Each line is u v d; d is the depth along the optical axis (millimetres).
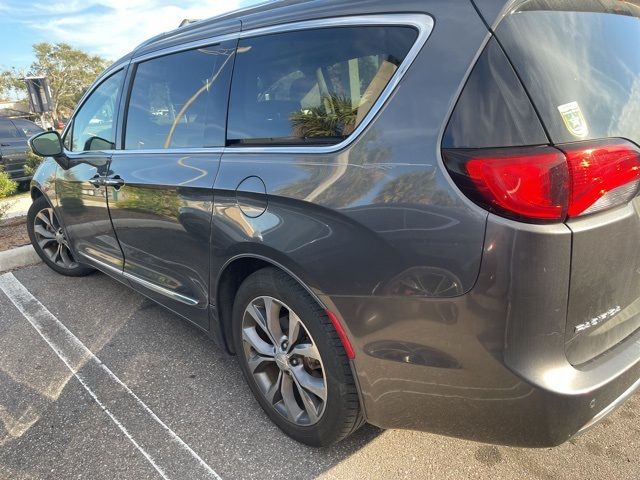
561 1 1570
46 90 11289
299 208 1782
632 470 1970
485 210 1367
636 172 1474
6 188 8734
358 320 1677
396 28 1646
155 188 2539
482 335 1430
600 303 1531
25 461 2127
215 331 2449
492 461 2045
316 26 1908
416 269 1490
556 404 1433
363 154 1633
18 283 4160
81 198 3363
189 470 2051
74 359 2924
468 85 1433
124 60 3172
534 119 1360
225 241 2115
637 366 1637
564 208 1341
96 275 4312
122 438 2246
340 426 1908
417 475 1986
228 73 2277
